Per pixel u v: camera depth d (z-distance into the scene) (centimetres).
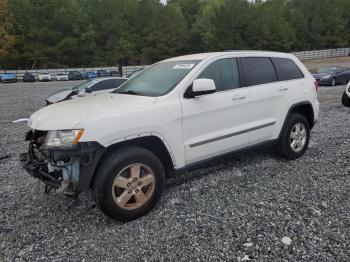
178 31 7538
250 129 456
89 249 311
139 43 7631
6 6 5812
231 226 339
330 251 292
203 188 435
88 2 7525
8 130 940
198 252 299
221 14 7125
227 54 452
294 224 338
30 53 6319
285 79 517
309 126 550
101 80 1241
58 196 432
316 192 411
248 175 475
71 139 319
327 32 7800
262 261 284
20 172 542
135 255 299
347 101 1089
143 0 7781
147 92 414
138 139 362
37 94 2297
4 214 387
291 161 529
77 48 6756
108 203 336
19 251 312
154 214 371
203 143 409
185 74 410
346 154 558
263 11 7412
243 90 450
